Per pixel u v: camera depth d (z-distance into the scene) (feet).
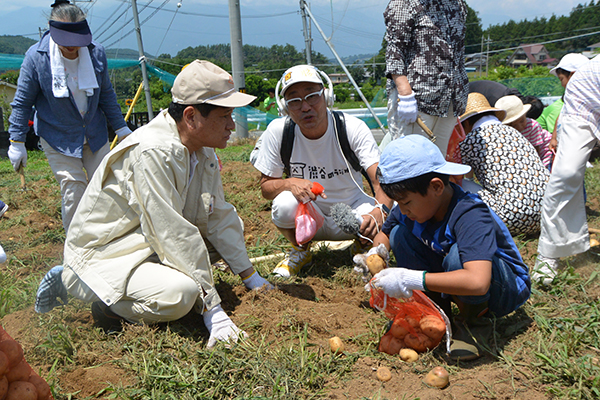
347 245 14.16
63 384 7.89
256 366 8.04
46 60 13.41
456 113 13.87
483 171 14.25
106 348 8.87
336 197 12.92
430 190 7.61
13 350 6.24
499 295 8.35
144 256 9.24
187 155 9.11
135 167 8.86
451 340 8.62
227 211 10.46
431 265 9.05
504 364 8.18
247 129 51.08
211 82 8.69
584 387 7.38
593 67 10.64
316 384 7.81
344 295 11.00
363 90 146.20
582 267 11.85
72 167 14.35
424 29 13.19
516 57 412.36
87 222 9.41
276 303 10.12
